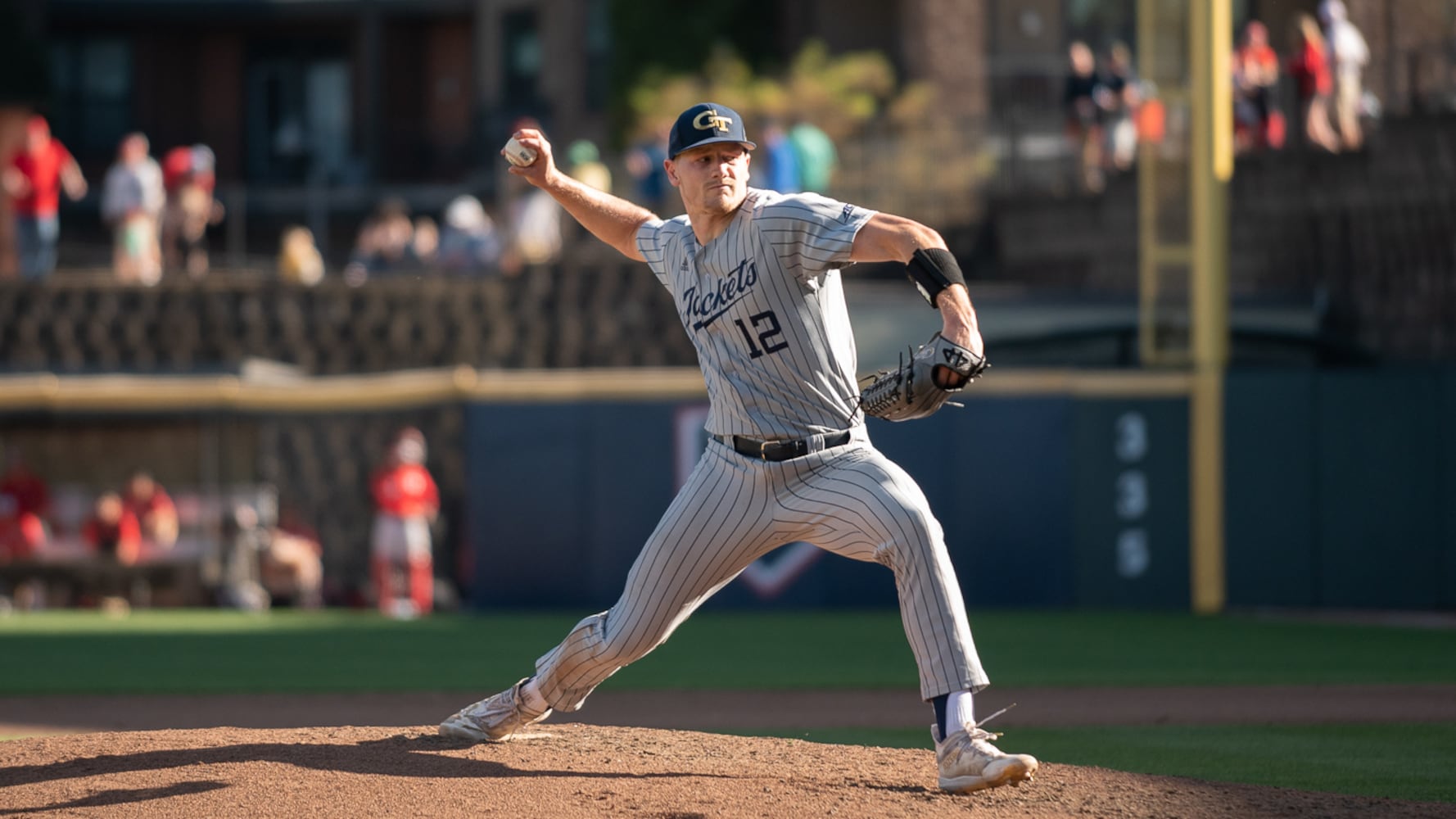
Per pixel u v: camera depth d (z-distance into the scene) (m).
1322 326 56.81
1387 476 48.78
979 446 49.56
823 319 14.92
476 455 49.44
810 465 15.04
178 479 56.78
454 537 53.81
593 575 49.31
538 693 16.94
